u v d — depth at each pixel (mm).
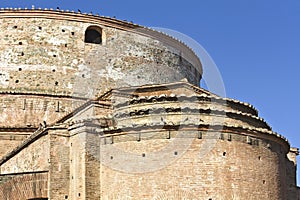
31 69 47625
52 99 47125
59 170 34531
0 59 47719
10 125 46031
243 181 33062
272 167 35125
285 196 36531
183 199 31766
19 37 48344
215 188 32125
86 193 32906
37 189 35188
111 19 50062
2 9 48688
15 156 40188
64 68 48031
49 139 34875
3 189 36656
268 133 35031
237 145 33438
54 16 48969
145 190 32125
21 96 46781
